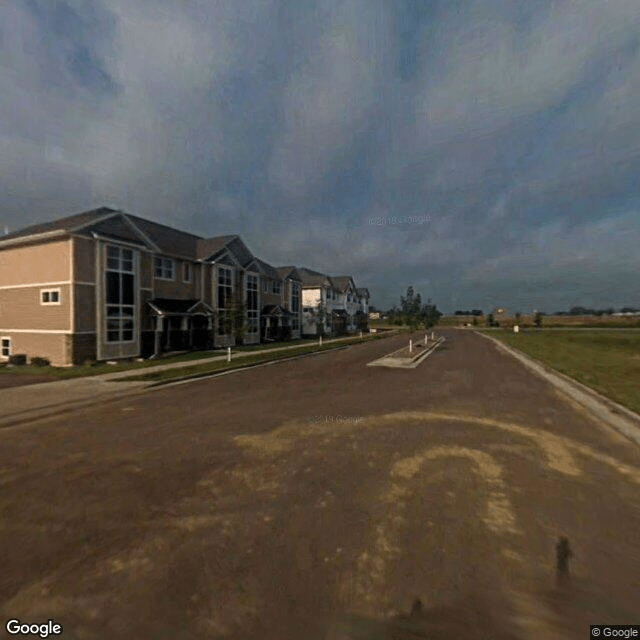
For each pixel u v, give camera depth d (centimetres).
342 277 5900
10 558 292
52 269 1619
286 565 280
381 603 242
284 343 3062
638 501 383
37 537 321
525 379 1188
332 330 4556
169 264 2194
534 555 292
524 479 436
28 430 648
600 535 320
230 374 1335
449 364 1606
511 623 227
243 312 2470
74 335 1571
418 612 235
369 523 340
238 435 612
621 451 530
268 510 366
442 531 326
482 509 365
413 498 388
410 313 3553
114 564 284
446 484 422
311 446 555
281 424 677
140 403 862
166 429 650
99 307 1672
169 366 1470
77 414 761
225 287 2609
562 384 1084
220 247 2545
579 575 269
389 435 605
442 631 220
